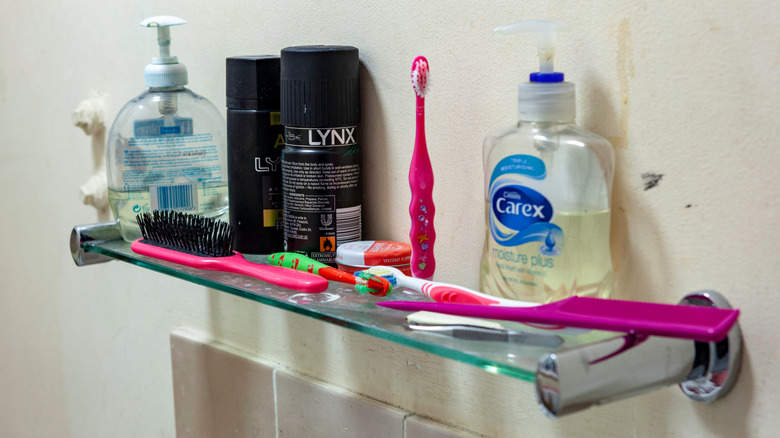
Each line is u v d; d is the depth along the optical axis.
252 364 0.71
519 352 0.40
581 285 0.45
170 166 0.61
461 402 0.57
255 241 0.59
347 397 0.63
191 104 0.62
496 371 0.38
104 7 0.78
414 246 0.52
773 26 0.39
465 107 0.53
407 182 0.57
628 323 0.37
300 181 0.54
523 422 0.54
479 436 0.56
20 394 1.06
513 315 0.41
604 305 0.41
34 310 1.00
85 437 0.96
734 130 0.42
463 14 0.52
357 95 0.55
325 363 0.66
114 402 0.91
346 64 0.54
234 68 0.58
